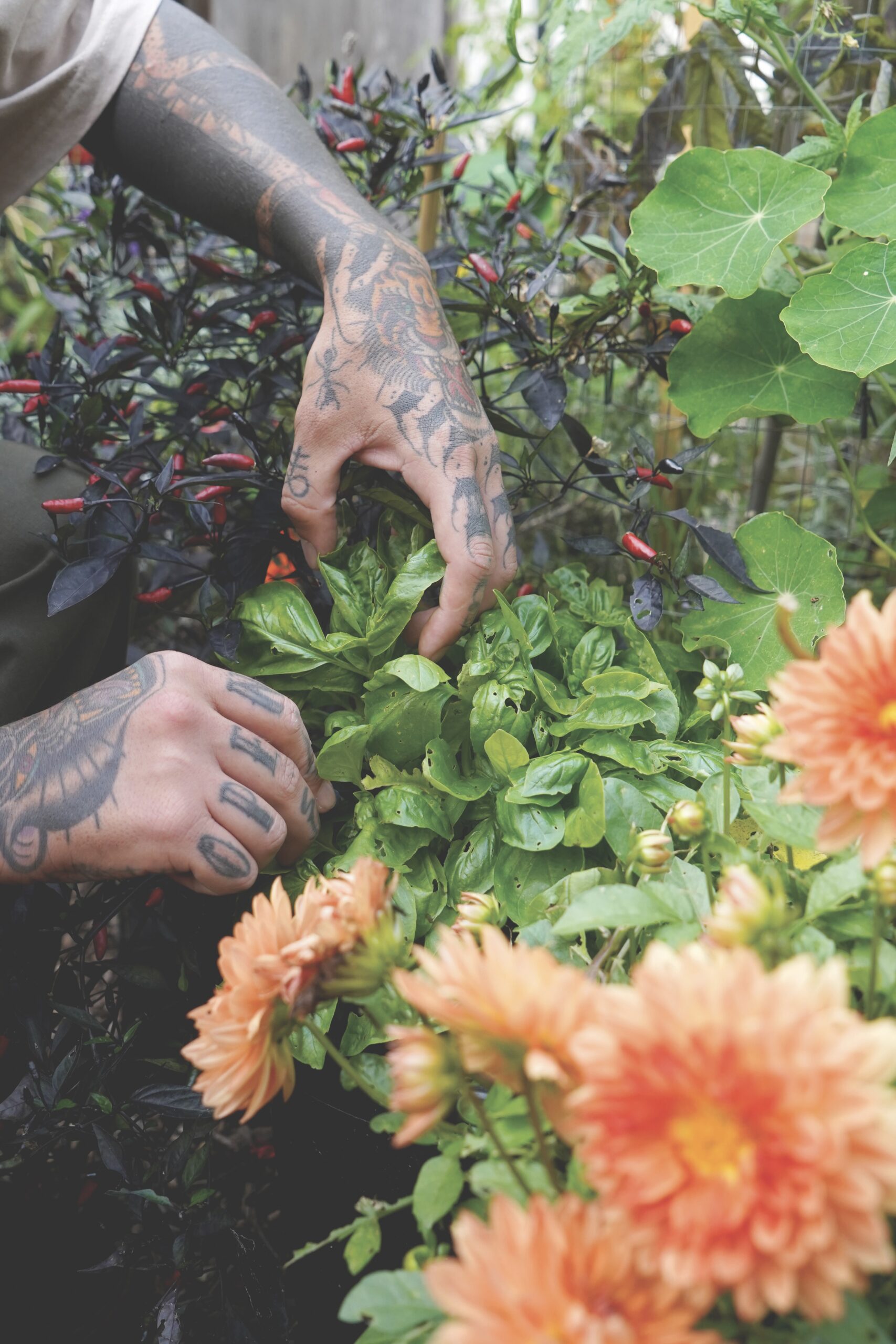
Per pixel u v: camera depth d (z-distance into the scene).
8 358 1.54
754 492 1.40
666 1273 0.36
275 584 0.97
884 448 1.49
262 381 1.16
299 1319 0.96
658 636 1.32
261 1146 1.15
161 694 0.78
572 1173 0.49
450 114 1.32
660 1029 0.38
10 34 0.99
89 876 0.79
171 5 1.09
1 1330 0.96
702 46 1.27
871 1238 0.36
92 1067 0.94
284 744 0.83
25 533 0.94
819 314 0.94
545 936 0.68
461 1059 0.49
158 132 1.05
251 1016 0.53
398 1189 0.82
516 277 1.18
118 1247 0.96
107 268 1.45
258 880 0.90
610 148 1.47
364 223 0.96
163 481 0.93
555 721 0.92
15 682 0.94
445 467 0.87
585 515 1.54
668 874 0.67
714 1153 0.38
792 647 0.54
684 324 1.12
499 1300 0.38
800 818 0.61
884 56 1.17
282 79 2.80
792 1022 0.37
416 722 0.88
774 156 0.98
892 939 0.61
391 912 0.58
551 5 1.35
